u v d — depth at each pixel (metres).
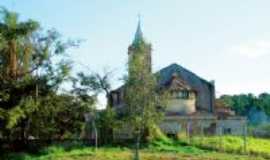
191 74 88.56
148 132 64.19
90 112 67.19
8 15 61.66
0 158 57.25
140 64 55.84
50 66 63.97
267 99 163.62
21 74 62.88
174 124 77.94
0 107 60.59
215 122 80.31
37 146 63.84
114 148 61.75
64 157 54.38
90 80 67.75
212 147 62.31
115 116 64.94
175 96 79.75
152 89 54.91
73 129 66.62
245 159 54.19
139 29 89.75
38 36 63.75
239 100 163.50
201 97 87.19
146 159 51.62
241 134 82.19
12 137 63.56
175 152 58.56
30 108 60.16
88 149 60.22
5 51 62.00
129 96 54.41
